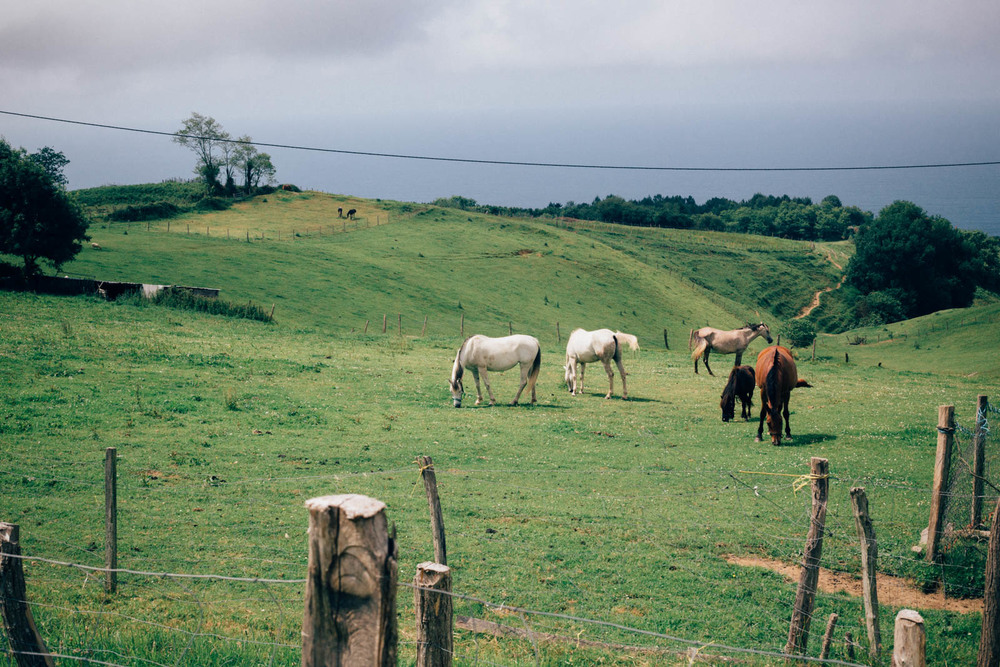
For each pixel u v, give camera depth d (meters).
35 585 9.95
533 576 11.13
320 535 2.75
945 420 11.41
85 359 26.70
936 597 10.67
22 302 38.69
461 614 9.39
